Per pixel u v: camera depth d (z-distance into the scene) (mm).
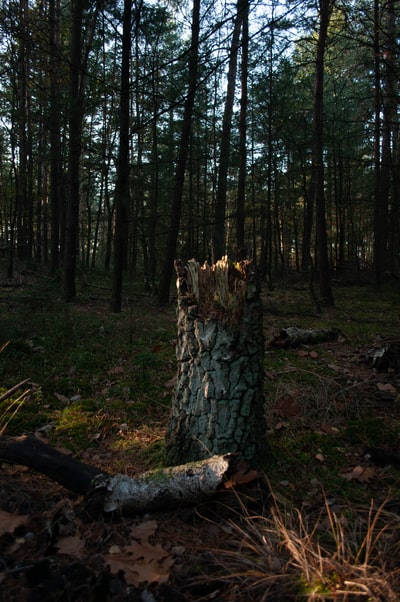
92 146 13375
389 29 10438
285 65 12422
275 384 4410
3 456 2408
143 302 9633
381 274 14953
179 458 2650
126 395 4090
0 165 14953
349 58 13781
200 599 1736
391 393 4207
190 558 1975
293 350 5832
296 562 1926
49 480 2539
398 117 14008
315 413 3770
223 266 2617
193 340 2594
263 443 2734
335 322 8195
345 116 18000
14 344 5055
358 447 3236
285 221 22438
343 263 19828
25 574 1795
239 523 2229
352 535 2125
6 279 11391
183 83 9734
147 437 3256
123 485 2229
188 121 9281
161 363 5059
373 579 1729
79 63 8734
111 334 6176
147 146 16953
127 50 7379
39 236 17969
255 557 1989
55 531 2061
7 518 2086
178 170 9336
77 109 8406
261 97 12578
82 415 3580
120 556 1911
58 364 4852
